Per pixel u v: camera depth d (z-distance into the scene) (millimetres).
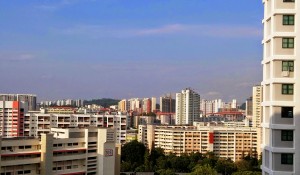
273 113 76438
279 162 75875
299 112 75125
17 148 163375
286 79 76000
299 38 75562
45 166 169750
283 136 76125
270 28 79625
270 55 78562
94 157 193750
